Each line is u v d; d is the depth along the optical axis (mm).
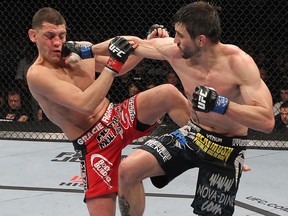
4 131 6020
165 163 2773
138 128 3145
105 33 6836
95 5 6816
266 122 2447
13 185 4469
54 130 5996
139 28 6809
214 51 2576
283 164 5000
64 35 3023
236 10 6504
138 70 6375
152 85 6238
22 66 6461
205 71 2627
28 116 6414
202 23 2508
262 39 6492
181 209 3959
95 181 3055
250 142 5617
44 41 2957
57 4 6840
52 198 4188
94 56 3146
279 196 4211
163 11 6621
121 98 6602
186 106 3043
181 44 2574
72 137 3115
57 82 2926
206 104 2402
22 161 5117
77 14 6754
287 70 6277
